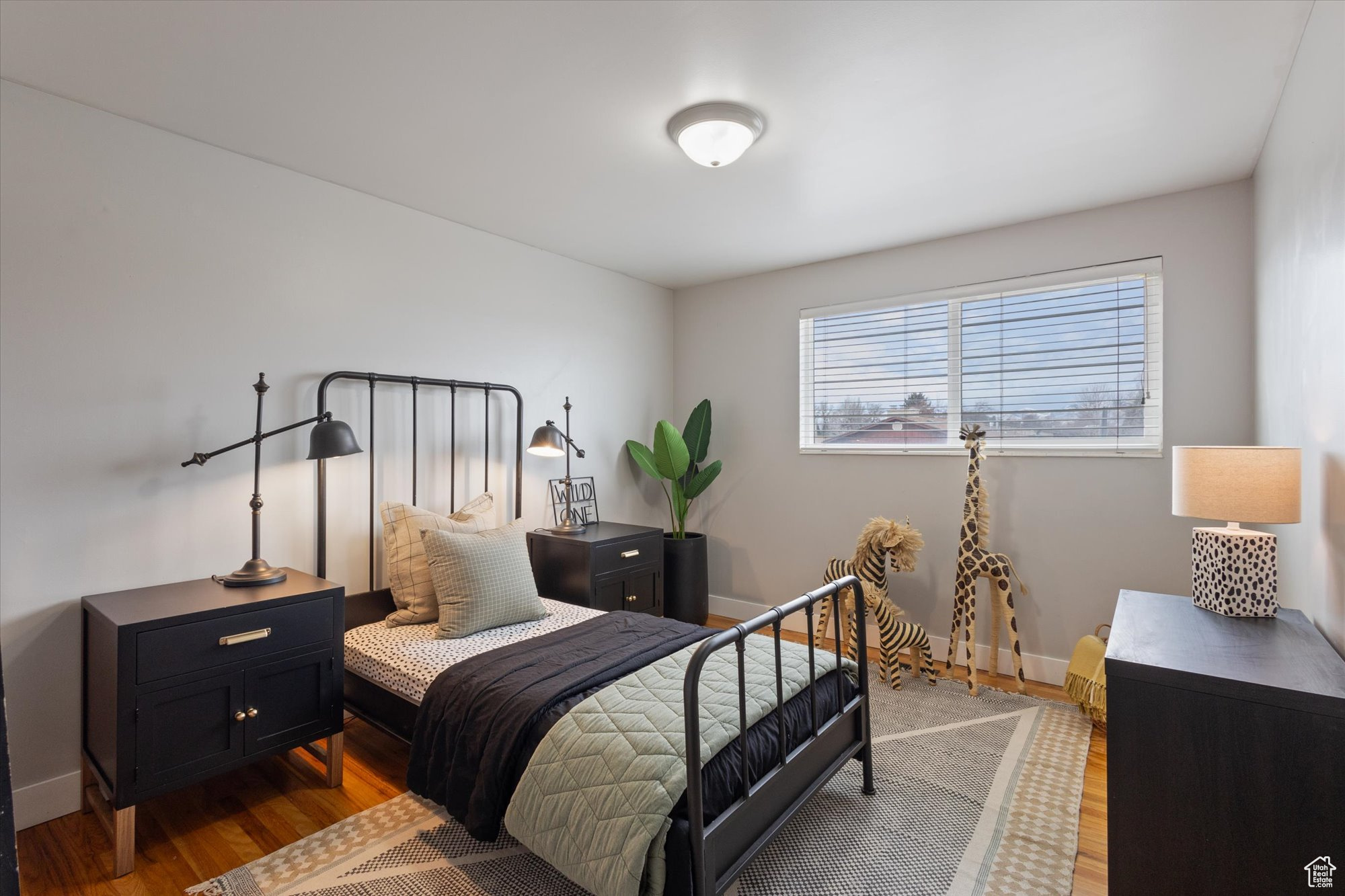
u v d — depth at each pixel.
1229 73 1.99
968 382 3.53
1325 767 1.35
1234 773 1.43
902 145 2.46
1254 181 2.71
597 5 1.68
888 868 1.87
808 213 3.17
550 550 3.46
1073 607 3.21
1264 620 1.90
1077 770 2.40
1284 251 2.15
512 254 3.57
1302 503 1.98
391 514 2.85
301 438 2.71
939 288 3.59
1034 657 3.32
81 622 2.16
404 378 3.01
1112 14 1.72
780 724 1.79
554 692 1.90
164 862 1.91
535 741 1.76
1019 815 2.12
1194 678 1.46
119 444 2.25
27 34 1.79
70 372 2.14
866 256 3.85
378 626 2.72
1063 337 3.26
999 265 3.40
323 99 2.13
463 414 3.33
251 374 2.56
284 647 2.15
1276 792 1.39
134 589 2.25
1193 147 2.49
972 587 3.20
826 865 1.88
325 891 1.78
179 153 2.37
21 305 2.05
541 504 3.75
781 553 4.22
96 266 2.19
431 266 3.18
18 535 2.05
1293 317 2.06
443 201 3.02
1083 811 2.15
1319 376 1.78
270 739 2.12
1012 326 3.39
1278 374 2.30
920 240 3.60
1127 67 1.96
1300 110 1.88
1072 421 3.24
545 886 1.80
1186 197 2.92
